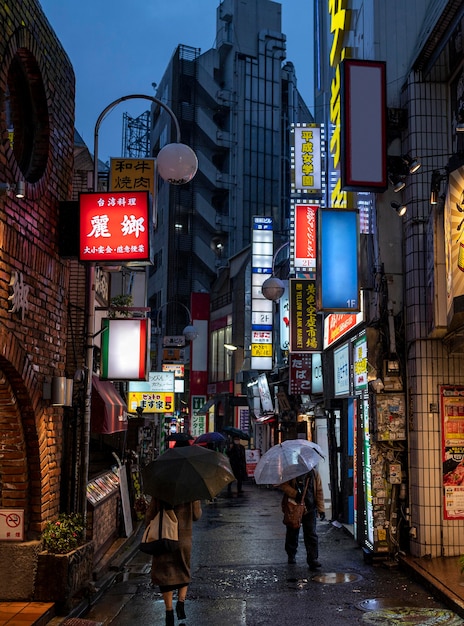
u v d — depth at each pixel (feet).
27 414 23.32
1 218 20.04
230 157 160.04
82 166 45.52
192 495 20.95
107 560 31.81
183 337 106.01
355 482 37.11
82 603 24.21
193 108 159.33
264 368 78.43
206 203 157.17
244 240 156.87
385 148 30.68
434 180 27.43
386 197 33.91
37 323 24.07
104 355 37.32
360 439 35.88
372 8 35.47
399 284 33.35
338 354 46.06
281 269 89.20
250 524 46.98
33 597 22.91
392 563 30.66
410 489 31.81
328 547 36.73
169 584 21.38
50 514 25.32
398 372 32.55
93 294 29.45
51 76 25.68
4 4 20.24
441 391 31.01
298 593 26.35
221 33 167.94
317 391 60.18
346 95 30.78
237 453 70.38
